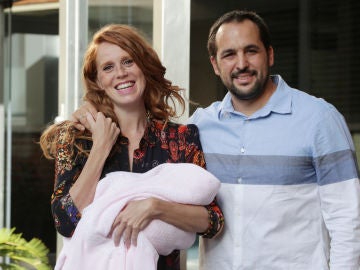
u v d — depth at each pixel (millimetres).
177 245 2848
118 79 2906
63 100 5152
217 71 3051
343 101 5145
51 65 6391
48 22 6305
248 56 2945
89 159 2869
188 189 2816
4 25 6562
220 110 3080
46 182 6676
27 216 6688
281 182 2932
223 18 3020
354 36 5070
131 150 2984
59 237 5266
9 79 6617
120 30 2930
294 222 2939
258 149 2965
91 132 2959
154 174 2871
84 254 2785
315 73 5117
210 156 3045
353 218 2879
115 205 2775
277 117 2969
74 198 2834
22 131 6672
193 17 4223
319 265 2941
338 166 2898
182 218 2801
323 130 2900
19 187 6695
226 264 2992
